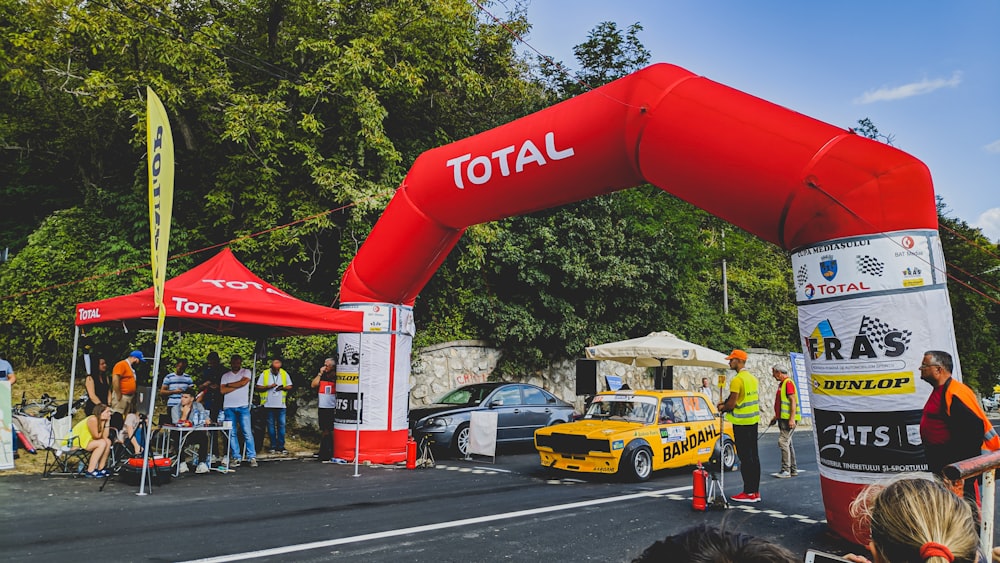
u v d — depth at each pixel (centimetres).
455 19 1728
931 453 548
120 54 1479
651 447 1079
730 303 2820
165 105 1499
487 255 1889
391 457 1233
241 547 627
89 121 1706
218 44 1562
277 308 1034
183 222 1639
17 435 1076
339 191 1545
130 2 1470
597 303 1997
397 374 1245
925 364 555
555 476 1115
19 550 599
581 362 1997
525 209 1008
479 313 1828
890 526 159
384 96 1692
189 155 1705
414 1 1664
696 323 2388
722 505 860
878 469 625
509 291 1964
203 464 1084
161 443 1120
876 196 638
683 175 763
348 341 1246
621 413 1149
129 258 1504
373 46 1541
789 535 711
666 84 790
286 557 599
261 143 1502
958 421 529
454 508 833
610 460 1038
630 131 809
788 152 677
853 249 644
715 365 1441
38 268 1515
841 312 648
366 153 1673
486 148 996
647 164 803
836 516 662
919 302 625
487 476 1105
